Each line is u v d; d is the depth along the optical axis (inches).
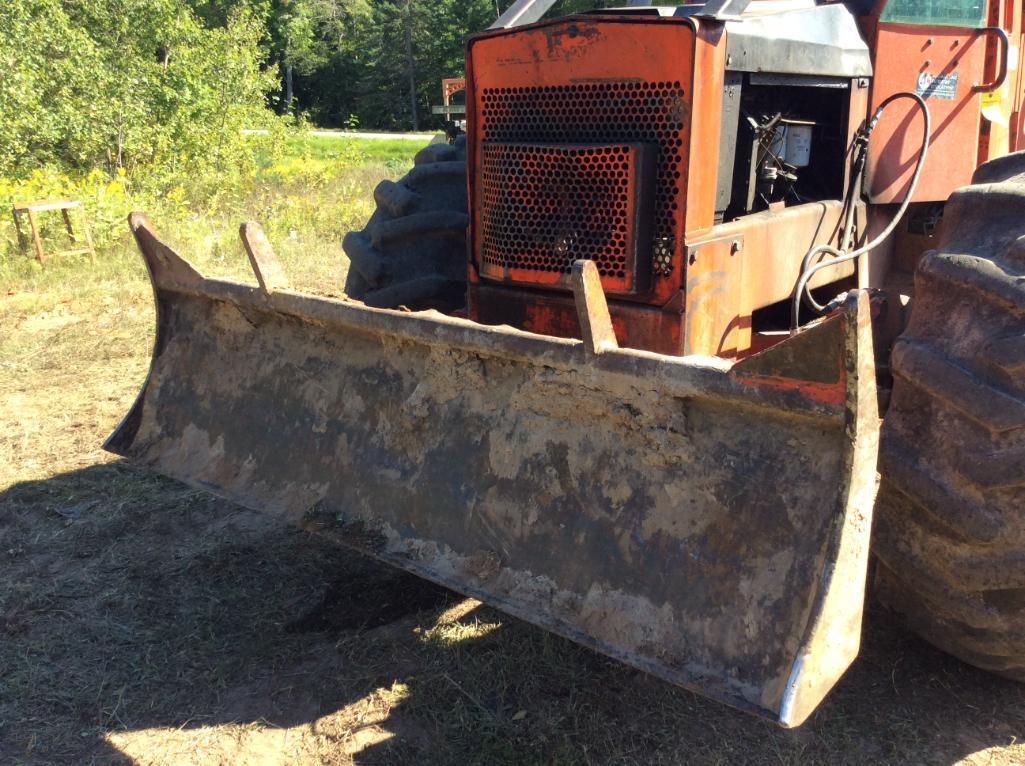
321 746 105.7
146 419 141.6
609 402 91.2
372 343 116.6
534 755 102.7
